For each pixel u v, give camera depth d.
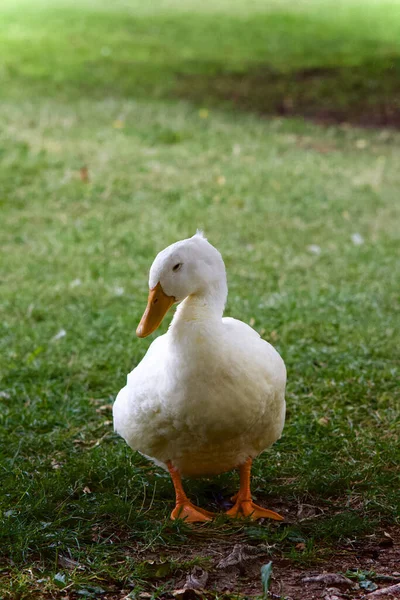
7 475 4.72
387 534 4.12
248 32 23.47
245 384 3.95
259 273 9.25
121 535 4.13
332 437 5.25
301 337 7.17
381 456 4.96
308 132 15.68
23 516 4.17
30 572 3.76
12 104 16.16
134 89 18.08
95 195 11.91
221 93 18.09
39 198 11.79
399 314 7.91
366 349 6.79
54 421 5.57
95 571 3.79
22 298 8.42
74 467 4.79
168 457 4.29
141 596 3.59
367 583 3.67
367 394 5.96
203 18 25.53
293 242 10.44
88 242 10.33
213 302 4.14
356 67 19.47
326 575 3.70
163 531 4.12
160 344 4.29
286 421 5.55
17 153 13.23
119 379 6.29
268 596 3.59
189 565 3.80
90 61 20.08
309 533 4.13
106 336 7.26
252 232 10.73
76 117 15.55
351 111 17.16
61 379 6.42
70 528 4.17
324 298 8.27
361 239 10.45
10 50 20.86
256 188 12.36
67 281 9.02
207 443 4.07
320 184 12.62
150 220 11.11
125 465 4.79
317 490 4.60
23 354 6.93
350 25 24.52
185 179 12.62
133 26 24.12
